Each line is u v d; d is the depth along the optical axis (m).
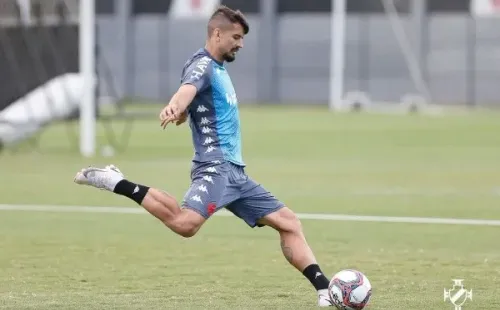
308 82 157.75
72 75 77.88
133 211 44.84
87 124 72.62
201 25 160.25
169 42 161.12
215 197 24.27
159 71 161.50
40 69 80.12
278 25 158.75
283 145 84.31
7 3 82.75
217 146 24.45
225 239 37.16
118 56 162.00
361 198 49.75
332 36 156.38
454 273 30.34
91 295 26.75
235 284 28.45
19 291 27.27
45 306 25.27
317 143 86.44
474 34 151.00
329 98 156.75
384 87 154.12
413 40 153.00
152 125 109.06
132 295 26.80
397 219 42.59
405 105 146.25
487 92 151.00
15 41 80.75
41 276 29.53
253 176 60.56
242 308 25.08
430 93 152.75
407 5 154.25
